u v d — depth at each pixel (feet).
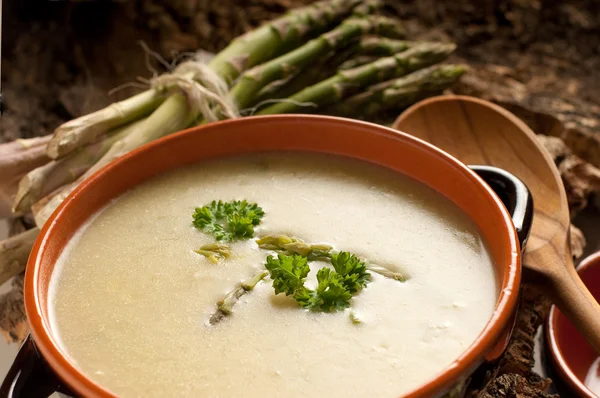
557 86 2.48
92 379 1.49
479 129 2.15
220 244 1.68
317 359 1.51
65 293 1.61
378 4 2.45
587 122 2.31
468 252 1.68
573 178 2.18
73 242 1.70
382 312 1.57
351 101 2.29
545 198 1.97
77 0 2.60
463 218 1.74
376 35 2.48
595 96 2.44
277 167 1.86
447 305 1.58
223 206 1.75
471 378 1.47
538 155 2.05
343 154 1.87
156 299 1.60
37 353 1.49
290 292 1.58
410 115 2.17
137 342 1.54
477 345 1.46
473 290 1.61
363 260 1.65
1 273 1.92
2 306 1.96
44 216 1.84
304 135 1.87
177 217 1.75
